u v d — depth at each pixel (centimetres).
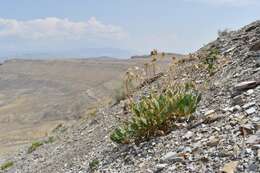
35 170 1864
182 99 1138
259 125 867
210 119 1026
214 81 1376
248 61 1368
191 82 1346
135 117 1191
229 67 1434
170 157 915
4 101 13550
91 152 1477
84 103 8519
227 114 1016
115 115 1925
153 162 959
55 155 1950
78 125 2525
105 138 1573
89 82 14262
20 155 2703
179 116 1140
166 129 1123
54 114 8738
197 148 896
